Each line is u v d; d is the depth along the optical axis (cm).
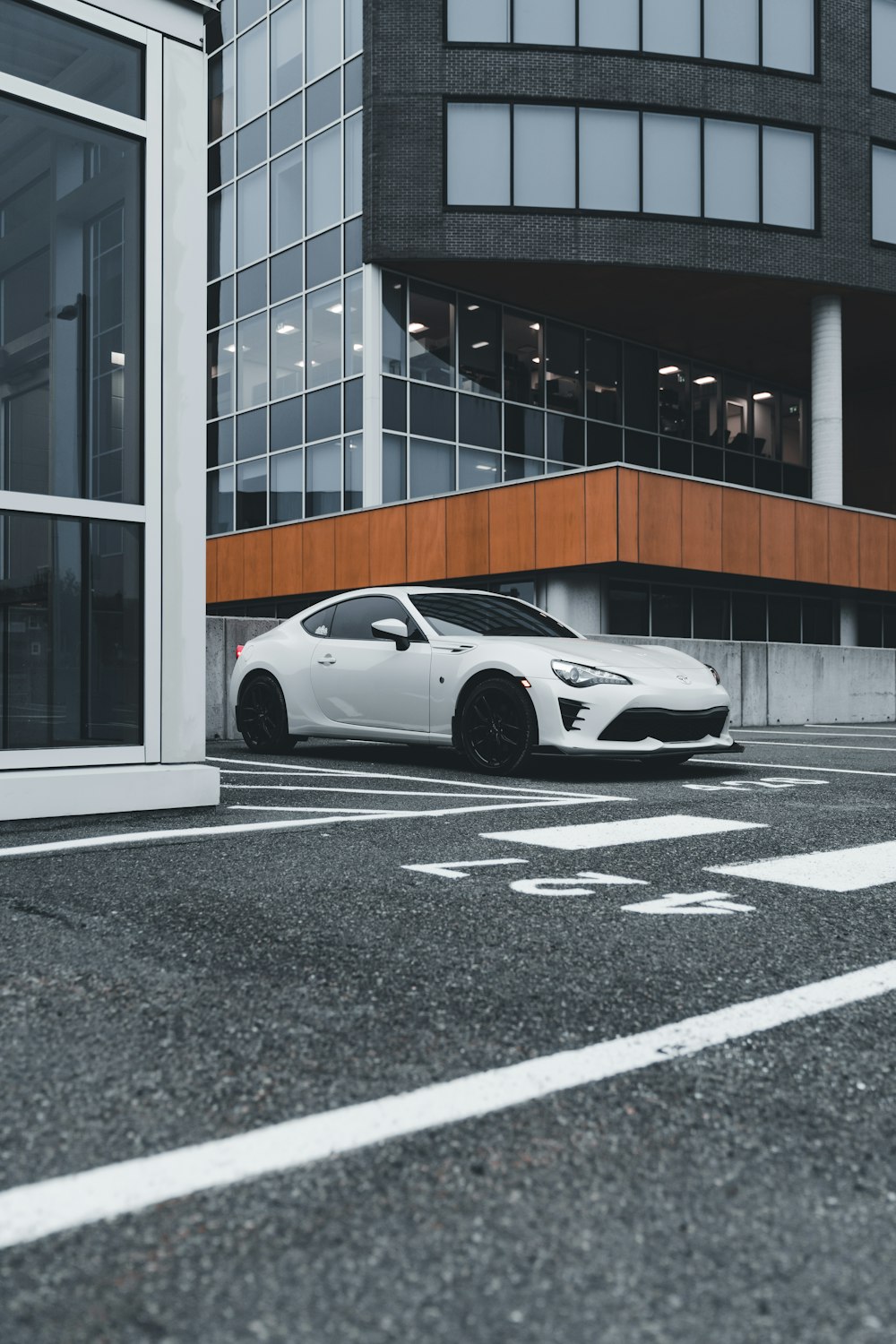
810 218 2100
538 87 1956
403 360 1992
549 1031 227
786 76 2083
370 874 386
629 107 1988
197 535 569
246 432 2219
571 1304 133
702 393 2528
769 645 1483
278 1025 229
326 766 791
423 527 1892
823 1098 196
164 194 557
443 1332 127
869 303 2217
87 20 531
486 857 418
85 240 563
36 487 538
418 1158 171
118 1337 125
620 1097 195
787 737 1184
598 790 643
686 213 2008
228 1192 160
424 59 1945
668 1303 133
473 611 820
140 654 553
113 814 531
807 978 266
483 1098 194
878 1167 170
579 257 1953
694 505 1773
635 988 256
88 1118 184
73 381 556
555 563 1723
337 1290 135
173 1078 202
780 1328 128
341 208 2009
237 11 2261
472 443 2094
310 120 2081
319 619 867
